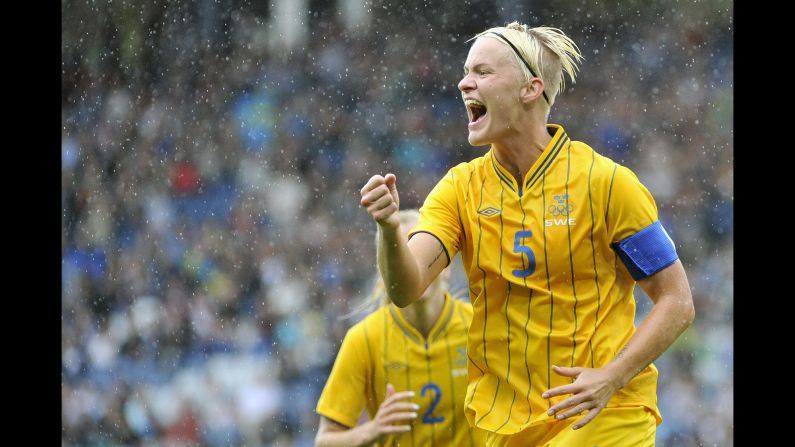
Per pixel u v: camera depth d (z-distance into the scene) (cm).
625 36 5262
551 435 1246
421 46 5438
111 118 5525
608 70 5231
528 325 1232
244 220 4981
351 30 5494
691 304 1222
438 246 1255
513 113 1241
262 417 3866
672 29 5231
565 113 5166
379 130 5291
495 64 1242
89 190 5300
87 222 5184
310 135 5300
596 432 1230
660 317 1206
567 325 1222
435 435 1647
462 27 5425
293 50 5481
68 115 5572
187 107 5462
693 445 3678
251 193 5097
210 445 3869
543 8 5381
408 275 1191
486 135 1246
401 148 5222
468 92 1252
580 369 1172
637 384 1258
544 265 1224
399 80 5403
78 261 5000
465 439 1647
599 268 1226
